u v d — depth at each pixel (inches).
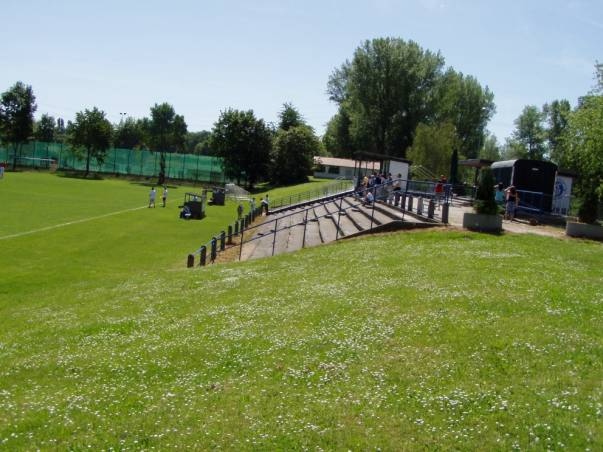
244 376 444.1
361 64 3720.5
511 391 379.2
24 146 5521.7
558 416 341.1
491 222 1102.4
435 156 2965.1
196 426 363.6
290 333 534.0
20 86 5054.1
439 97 3742.6
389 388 397.7
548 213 1525.6
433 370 422.3
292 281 793.6
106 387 443.2
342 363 450.3
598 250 941.8
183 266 1178.0
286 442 335.3
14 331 665.0
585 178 2060.8
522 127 4325.8
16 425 378.6
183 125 6732.3
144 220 2004.2
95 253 1307.8
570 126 2116.1
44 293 896.3
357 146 4547.2
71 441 352.8
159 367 479.2
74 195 2854.3
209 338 543.8
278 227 1785.2
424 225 1151.0
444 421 346.3
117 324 640.4
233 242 1530.5
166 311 685.3
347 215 1546.5
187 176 5408.5
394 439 330.3
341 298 647.1
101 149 5078.7
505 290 631.2
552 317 528.7
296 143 4608.8
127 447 341.1
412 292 644.7
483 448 314.3
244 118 4640.8
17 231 1528.1
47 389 452.1
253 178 4795.8
